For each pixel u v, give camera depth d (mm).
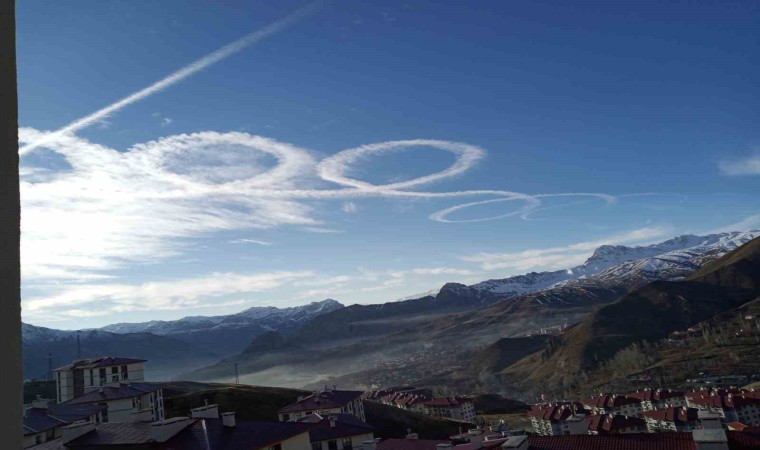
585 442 27406
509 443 26719
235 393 114875
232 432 32281
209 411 36125
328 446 56750
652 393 190750
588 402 198500
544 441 28328
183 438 30250
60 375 101562
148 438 29625
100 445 29984
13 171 3270
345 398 96500
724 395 156625
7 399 2969
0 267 3055
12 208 3219
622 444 26453
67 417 64000
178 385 155875
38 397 66562
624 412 183750
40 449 31500
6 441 2922
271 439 32094
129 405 78250
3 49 3326
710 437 22453
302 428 34500
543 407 175000
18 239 3234
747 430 24250
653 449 25406
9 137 3273
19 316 3154
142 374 107500
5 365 2988
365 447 42094
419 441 50938
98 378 101000
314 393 99250
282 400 115812
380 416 124375
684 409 144500
